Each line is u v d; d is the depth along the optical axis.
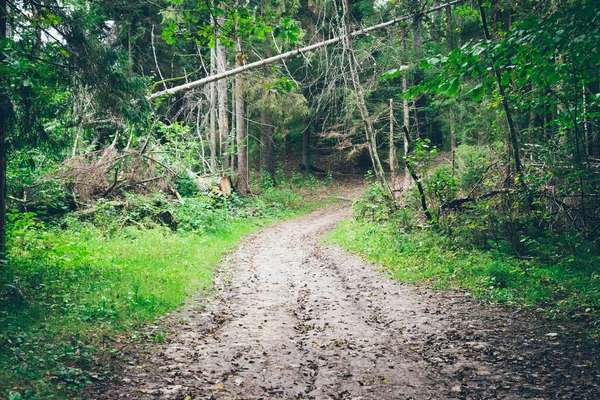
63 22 7.89
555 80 7.38
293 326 7.81
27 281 8.44
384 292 10.12
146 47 27.58
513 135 12.52
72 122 9.23
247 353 6.50
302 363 6.15
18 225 11.29
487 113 16.19
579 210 11.92
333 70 22.66
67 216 15.19
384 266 12.77
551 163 11.77
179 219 17.75
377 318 8.23
